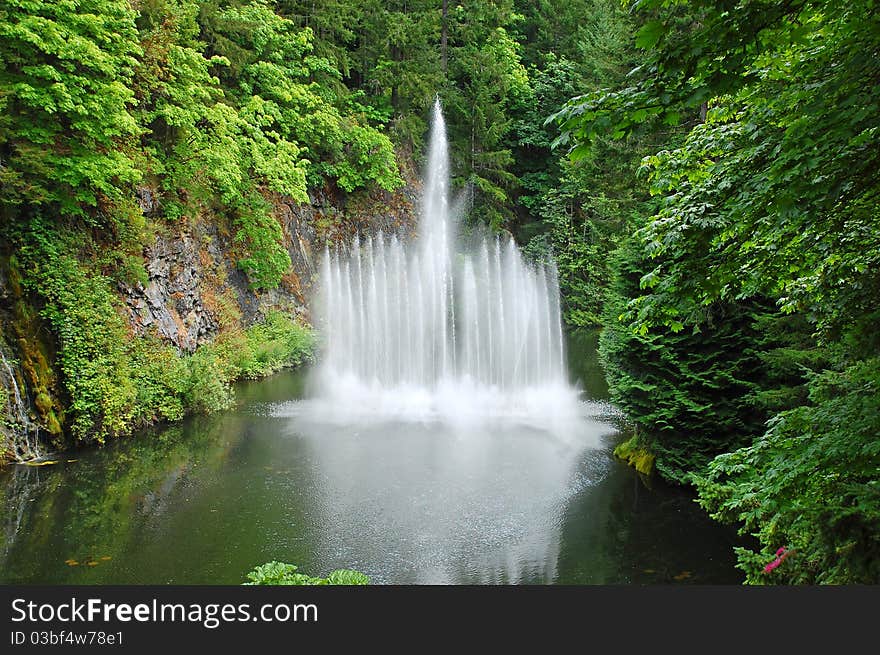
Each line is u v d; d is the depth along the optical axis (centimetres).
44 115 1119
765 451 467
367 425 1295
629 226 1414
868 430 384
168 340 1518
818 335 539
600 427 1301
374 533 779
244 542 754
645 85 360
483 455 1092
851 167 368
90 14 1131
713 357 926
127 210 1400
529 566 698
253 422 1321
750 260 496
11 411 1045
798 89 410
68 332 1137
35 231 1155
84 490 930
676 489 960
